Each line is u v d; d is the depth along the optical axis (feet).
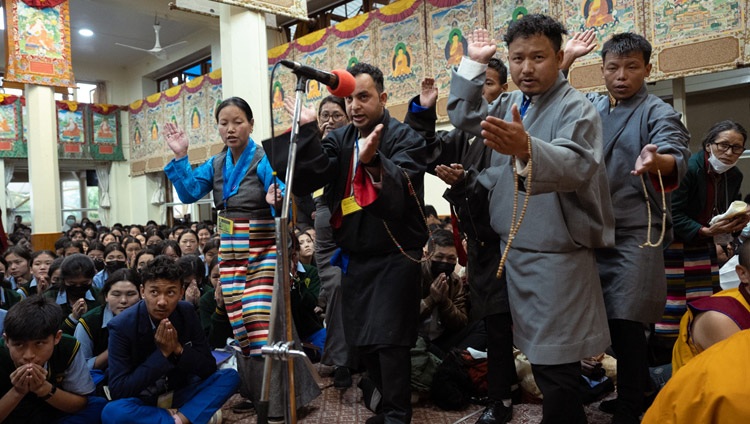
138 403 8.48
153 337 8.71
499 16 23.81
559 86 6.61
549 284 6.37
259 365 8.50
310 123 6.83
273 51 34.76
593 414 8.68
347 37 30.42
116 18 44.11
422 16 26.81
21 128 47.44
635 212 7.50
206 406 8.78
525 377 9.27
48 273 13.97
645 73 7.92
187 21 41.65
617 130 7.85
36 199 33.81
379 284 7.32
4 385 7.87
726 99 24.56
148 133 50.57
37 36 33.01
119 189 53.47
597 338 6.45
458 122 7.24
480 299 8.02
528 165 5.32
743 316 5.23
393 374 7.25
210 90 43.01
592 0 20.92
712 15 18.12
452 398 9.36
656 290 7.39
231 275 8.68
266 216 8.71
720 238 12.79
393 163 6.71
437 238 11.29
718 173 9.43
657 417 4.19
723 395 3.72
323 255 10.61
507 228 6.74
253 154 8.77
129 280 10.03
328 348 10.46
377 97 7.44
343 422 9.00
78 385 8.27
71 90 54.29
